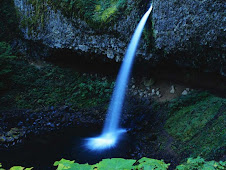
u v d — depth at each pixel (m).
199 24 7.07
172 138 7.21
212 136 6.01
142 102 10.28
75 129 9.23
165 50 8.68
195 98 8.33
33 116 9.91
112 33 10.00
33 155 7.14
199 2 6.86
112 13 9.79
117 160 1.01
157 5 8.33
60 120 9.81
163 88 10.20
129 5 9.54
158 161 1.31
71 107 10.65
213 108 7.13
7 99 10.54
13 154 7.20
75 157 7.01
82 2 10.44
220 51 7.02
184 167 2.43
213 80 8.30
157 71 10.41
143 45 9.37
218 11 6.48
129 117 9.76
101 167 0.96
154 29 8.72
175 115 8.31
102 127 9.42
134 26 9.53
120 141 8.07
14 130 8.65
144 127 8.71
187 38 7.62
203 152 5.64
